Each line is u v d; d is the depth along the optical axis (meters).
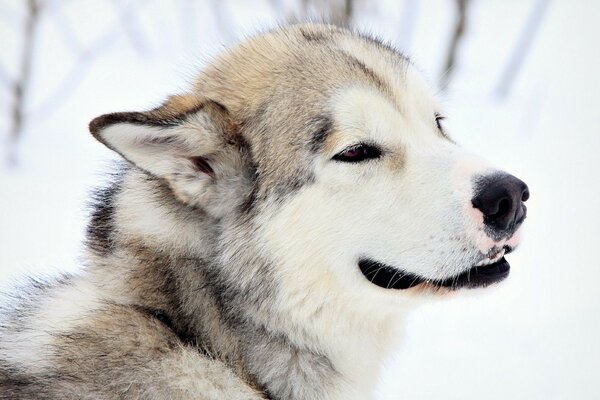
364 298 5.68
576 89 13.91
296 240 5.57
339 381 5.69
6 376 5.36
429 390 8.63
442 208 5.52
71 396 5.16
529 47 14.06
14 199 11.30
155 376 5.25
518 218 5.56
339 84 5.78
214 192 5.60
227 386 5.37
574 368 8.96
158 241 5.57
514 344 9.34
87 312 5.49
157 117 5.40
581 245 10.90
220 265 5.52
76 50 14.25
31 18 13.05
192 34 14.23
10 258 10.21
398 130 5.77
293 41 6.16
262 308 5.52
